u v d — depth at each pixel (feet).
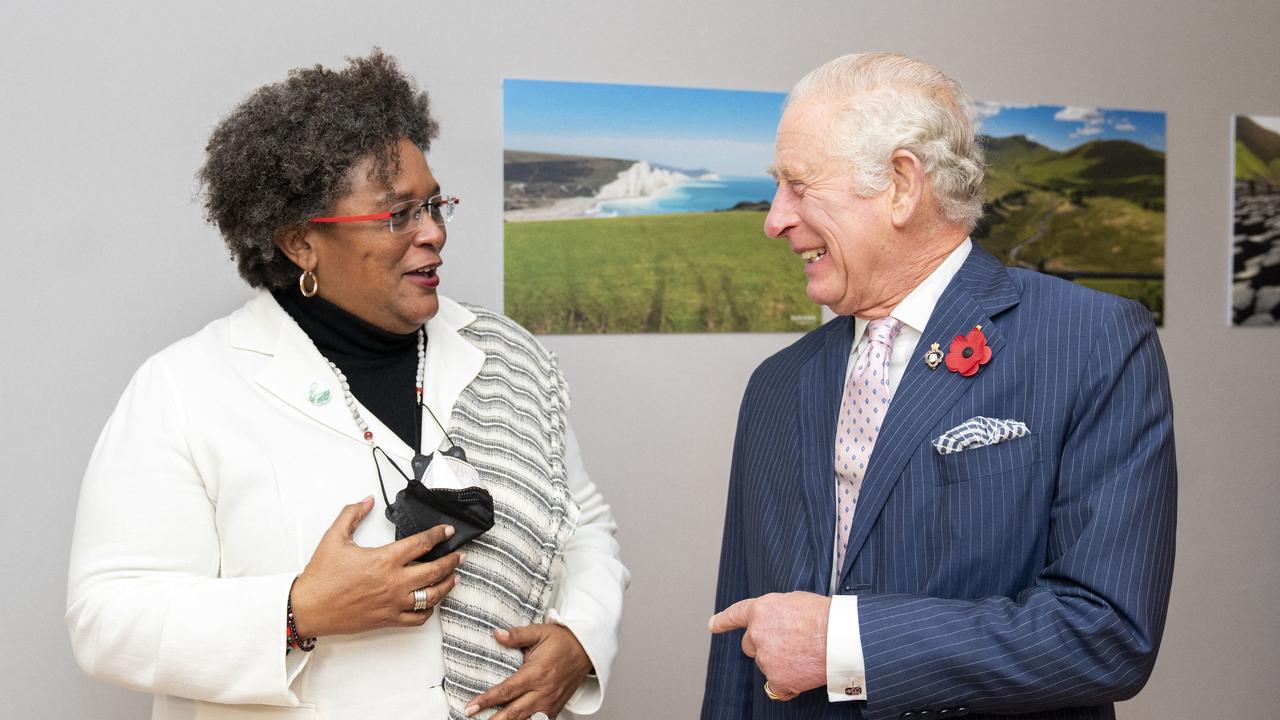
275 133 4.71
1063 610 3.89
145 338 7.79
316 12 8.00
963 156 4.42
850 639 4.03
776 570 4.79
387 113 4.85
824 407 4.87
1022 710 4.03
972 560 4.18
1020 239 9.28
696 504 8.79
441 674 4.83
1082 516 4.03
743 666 5.31
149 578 4.54
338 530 4.52
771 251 8.82
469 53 8.26
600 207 8.49
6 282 7.55
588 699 5.26
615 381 8.58
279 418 4.84
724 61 8.75
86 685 7.66
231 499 4.69
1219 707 9.66
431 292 5.01
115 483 4.64
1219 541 9.68
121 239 7.73
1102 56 9.49
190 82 7.81
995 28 9.29
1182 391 9.62
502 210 8.34
